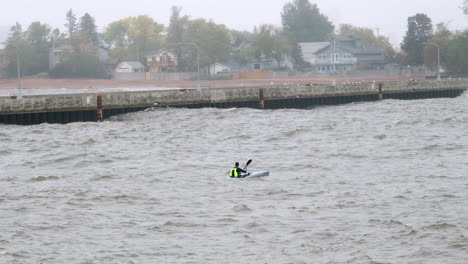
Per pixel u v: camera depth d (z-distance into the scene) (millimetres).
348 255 117562
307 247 121688
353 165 195750
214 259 116500
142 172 187875
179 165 199000
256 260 115875
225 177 181000
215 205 150750
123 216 142625
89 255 118812
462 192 158625
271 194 160625
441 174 179750
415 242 123188
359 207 146500
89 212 145875
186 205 151000
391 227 131625
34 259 117062
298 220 137500
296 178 178375
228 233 130125
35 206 150750
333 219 137625
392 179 174625
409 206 146375
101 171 191250
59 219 140500
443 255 117062
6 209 148125
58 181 178375
